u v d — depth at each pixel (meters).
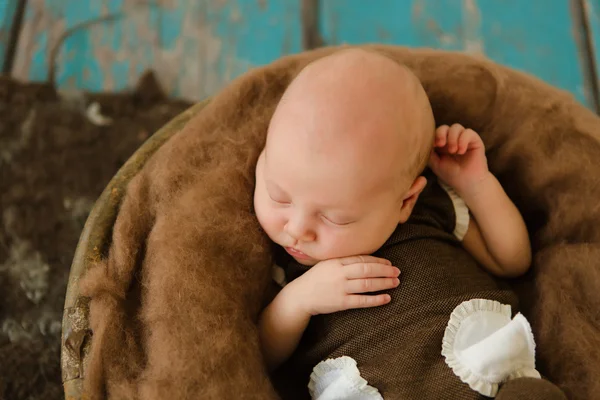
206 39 0.83
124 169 0.56
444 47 0.83
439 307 0.52
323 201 0.49
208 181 0.54
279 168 0.49
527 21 0.85
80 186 0.74
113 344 0.50
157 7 0.84
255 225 0.55
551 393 0.49
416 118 0.50
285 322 0.54
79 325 0.50
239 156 0.56
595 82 0.82
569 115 0.57
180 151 0.55
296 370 0.57
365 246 0.51
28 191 0.73
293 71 0.58
